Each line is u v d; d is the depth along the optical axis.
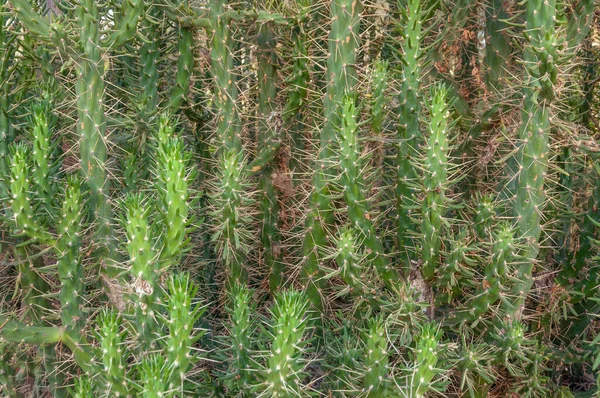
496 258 1.58
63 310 1.58
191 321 1.38
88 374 1.53
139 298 1.45
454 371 1.66
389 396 1.50
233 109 1.84
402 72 1.69
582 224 1.77
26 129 1.69
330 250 1.69
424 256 1.63
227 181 1.65
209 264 2.00
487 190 1.93
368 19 1.97
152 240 1.46
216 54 1.81
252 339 1.54
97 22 1.63
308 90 1.84
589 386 1.87
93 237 1.65
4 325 1.52
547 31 1.56
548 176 1.68
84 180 1.65
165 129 1.48
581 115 1.97
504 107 1.85
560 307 1.80
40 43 1.79
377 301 1.65
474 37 2.00
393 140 1.70
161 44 1.96
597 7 1.72
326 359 1.66
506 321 1.66
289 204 1.94
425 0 1.70
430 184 1.58
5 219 1.54
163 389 1.34
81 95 1.63
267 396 1.44
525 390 1.71
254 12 1.80
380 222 1.89
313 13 1.84
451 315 1.68
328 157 1.74
